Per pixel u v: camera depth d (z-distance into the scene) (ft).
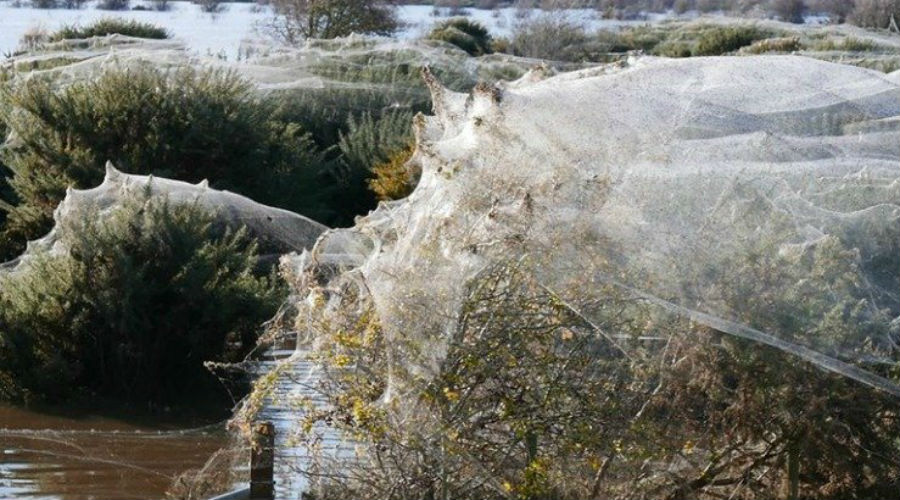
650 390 24.38
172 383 43.19
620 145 25.52
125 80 60.39
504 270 23.32
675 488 24.73
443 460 22.86
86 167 57.52
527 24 134.72
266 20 142.82
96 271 42.68
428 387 22.81
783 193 27.17
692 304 24.43
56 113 58.90
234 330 43.29
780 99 30.86
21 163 58.29
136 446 36.68
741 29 122.21
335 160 72.79
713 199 25.76
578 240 23.81
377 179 67.87
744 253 25.20
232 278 45.60
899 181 28.17
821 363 24.70
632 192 25.11
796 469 24.90
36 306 42.50
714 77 31.01
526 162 24.49
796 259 25.44
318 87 84.58
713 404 24.75
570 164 24.61
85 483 32.73
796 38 106.11
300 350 26.78
